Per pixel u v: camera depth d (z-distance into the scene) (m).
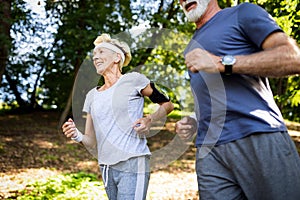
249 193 2.02
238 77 2.02
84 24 10.40
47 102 13.42
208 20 2.16
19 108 13.90
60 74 12.25
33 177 6.22
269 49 1.83
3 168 6.68
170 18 11.02
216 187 2.12
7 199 4.68
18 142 8.79
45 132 10.23
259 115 1.97
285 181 1.93
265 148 1.94
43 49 10.88
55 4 10.03
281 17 4.64
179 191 5.78
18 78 13.06
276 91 9.95
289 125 12.70
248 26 1.96
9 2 8.50
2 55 8.63
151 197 5.40
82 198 4.71
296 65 1.78
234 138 2.01
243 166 2.00
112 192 2.65
